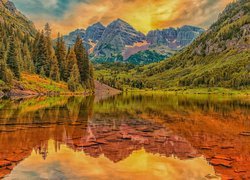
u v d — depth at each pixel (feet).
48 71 453.17
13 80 349.82
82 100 263.90
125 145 66.23
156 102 256.32
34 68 442.91
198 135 81.41
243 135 81.76
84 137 75.41
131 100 288.10
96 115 134.10
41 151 58.18
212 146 66.13
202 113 149.69
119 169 46.32
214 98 371.35
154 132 86.12
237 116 135.03
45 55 454.40
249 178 41.81
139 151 60.03
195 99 332.60
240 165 49.37
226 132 87.35
